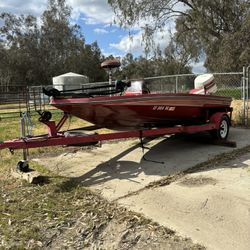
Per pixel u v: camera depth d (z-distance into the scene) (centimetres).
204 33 2786
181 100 715
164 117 716
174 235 374
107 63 711
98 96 590
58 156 732
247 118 1063
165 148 775
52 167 646
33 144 538
